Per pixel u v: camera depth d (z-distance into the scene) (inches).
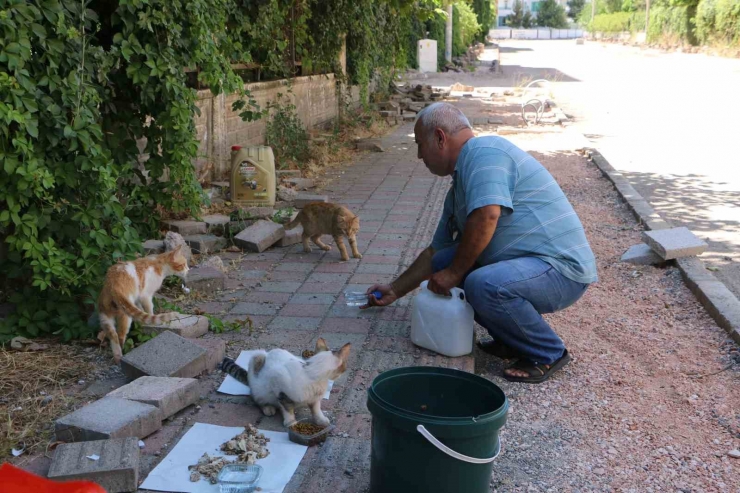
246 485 131.8
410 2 507.5
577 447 154.8
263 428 156.3
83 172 201.5
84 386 174.1
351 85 681.0
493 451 125.6
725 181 434.9
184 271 201.6
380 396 136.3
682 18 2064.5
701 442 157.2
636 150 546.3
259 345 199.0
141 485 133.9
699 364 194.1
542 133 642.2
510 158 182.2
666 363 195.2
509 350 198.4
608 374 189.5
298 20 507.5
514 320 179.5
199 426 154.9
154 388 160.7
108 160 207.9
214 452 145.0
